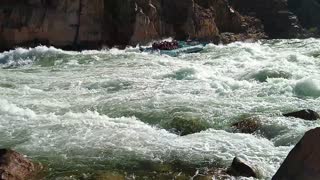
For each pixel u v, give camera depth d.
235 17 40.75
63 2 32.06
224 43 35.50
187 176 9.05
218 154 10.02
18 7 31.41
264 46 30.58
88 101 15.19
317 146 6.29
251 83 16.94
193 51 28.22
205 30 36.28
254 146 10.48
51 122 12.45
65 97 16.06
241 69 20.41
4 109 13.64
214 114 12.97
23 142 10.89
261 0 45.75
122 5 33.59
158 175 9.12
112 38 33.97
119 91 16.77
